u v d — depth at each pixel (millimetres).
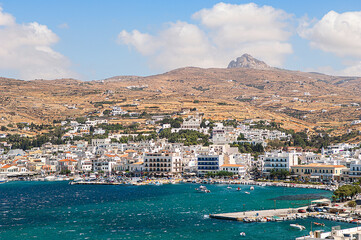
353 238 167750
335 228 180625
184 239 199375
